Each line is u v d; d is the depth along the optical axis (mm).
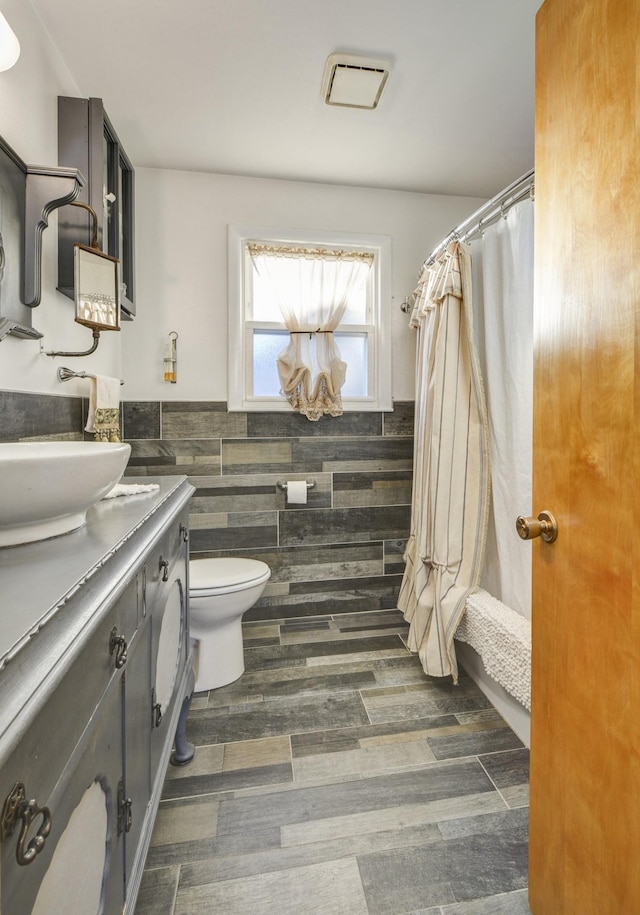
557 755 824
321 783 1298
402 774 1330
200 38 1388
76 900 515
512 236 1549
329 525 2395
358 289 2428
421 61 1482
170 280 2195
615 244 664
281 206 2268
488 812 1199
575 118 742
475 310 1799
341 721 1570
